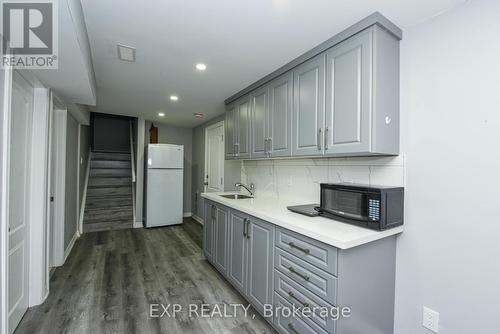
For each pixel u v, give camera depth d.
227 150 3.25
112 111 4.13
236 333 1.78
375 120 1.45
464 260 1.35
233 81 2.59
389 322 1.60
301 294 1.53
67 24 1.18
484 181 1.28
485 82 1.28
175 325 1.85
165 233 4.27
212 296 2.27
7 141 1.49
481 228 1.29
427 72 1.50
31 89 2.05
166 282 2.52
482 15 1.29
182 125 5.46
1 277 1.47
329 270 1.35
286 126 2.14
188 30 1.64
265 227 1.90
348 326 1.35
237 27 1.60
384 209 1.43
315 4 1.36
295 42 1.77
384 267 1.55
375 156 1.76
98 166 5.85
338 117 1.64
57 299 2.16
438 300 1.44
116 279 2.56
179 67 2.24
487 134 1.27
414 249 1.55
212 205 2.94
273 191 2.89
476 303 1.30
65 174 2.94
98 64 2.19
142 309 2.04
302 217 1.77
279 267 1.73
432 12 1.43
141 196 4.73
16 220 1.79
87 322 1.86
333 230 1.44
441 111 1.44
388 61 1.53
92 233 4.19
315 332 1.42
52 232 2.81
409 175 1.57
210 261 2.95
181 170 4.86
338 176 2.05
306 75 1.92
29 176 2.02
